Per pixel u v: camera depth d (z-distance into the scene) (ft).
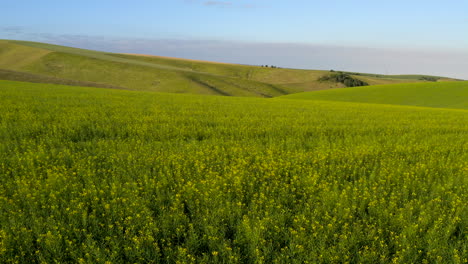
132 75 443.32
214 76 492.13
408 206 19.66
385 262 14.90
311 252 14.76
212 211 18.39
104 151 31.01
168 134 41.09
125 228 17.35
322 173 26.76
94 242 14.78
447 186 23.68
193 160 28.71
